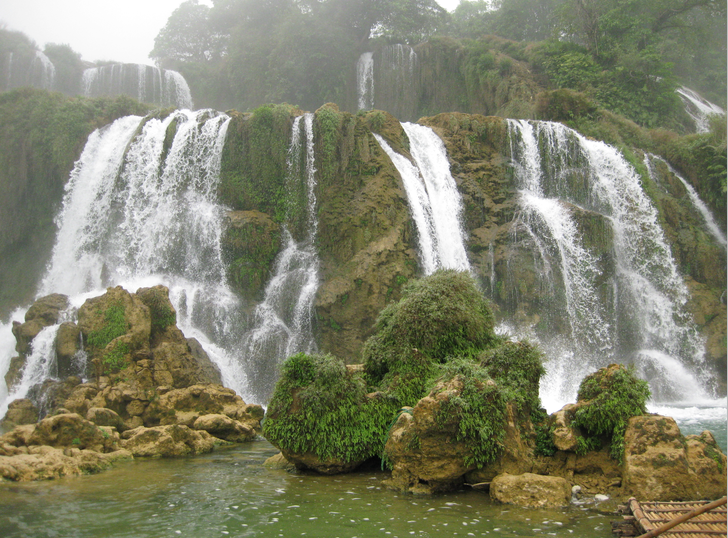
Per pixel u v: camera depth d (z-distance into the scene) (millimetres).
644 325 27938
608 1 47312
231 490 8961
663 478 7867
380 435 10102
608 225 28016
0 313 29062
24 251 31375
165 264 26500
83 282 27688
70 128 31391
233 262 25781
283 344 24109
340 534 6887
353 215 25406
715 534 6395
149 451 11984
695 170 33750
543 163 30797
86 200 29422
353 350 23312
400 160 28203
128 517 7570
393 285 24188
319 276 25062
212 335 23609
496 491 8195
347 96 48625
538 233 27781
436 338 10781
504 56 45375
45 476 9766
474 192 29047
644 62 43750
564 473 8852
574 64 44031
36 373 18094
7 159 31703
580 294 26891
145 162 28594
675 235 30406
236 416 15430
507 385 9664
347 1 49844
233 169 27656
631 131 36562
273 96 46500
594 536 6781
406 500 8359
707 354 26922
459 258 27688
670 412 20266
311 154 27016
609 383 9031
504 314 26641
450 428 8656
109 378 15977
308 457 10047
